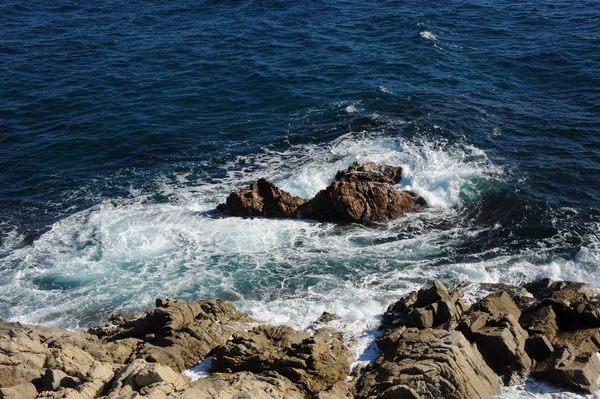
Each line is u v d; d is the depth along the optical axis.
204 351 33.16
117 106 61.91
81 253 43.16
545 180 48.44
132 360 31.64
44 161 54.19
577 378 30.36
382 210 45.56
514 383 30.83
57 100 63.25
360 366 31.89
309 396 29.88
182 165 53.03
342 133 55.88
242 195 46.34
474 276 39.62
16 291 39.88
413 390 28.72
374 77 65.38
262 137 56.34
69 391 27.80
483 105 59.31
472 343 31.75
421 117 57.41
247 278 40.22
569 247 41.88
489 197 46.91
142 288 39.78
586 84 62.19
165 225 45.59
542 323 33.66
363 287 39.06
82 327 36.88
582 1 83.19
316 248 42.81
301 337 33.22
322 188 48.78
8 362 29.55
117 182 51.22
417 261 41.34
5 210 48.28
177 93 64.00
